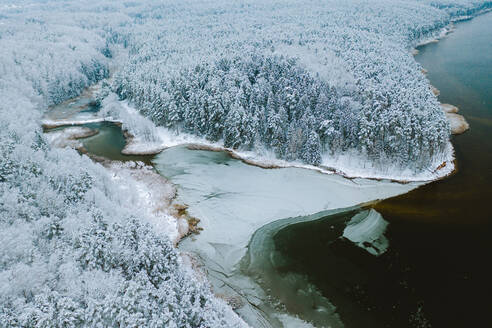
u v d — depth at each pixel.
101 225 40.59
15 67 116.19
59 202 45.62
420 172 68.12
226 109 84.81
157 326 27.61
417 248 49.31
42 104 114.88
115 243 36.97
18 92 105.12
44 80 118.62
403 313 40.12
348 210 58.56
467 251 48.41
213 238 52.53
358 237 51.94
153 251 35.88
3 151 52.88
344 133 75.50
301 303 41.69
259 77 92.44
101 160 80.31
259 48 117.06
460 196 60.59
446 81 120.56
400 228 53.44
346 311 40.59
